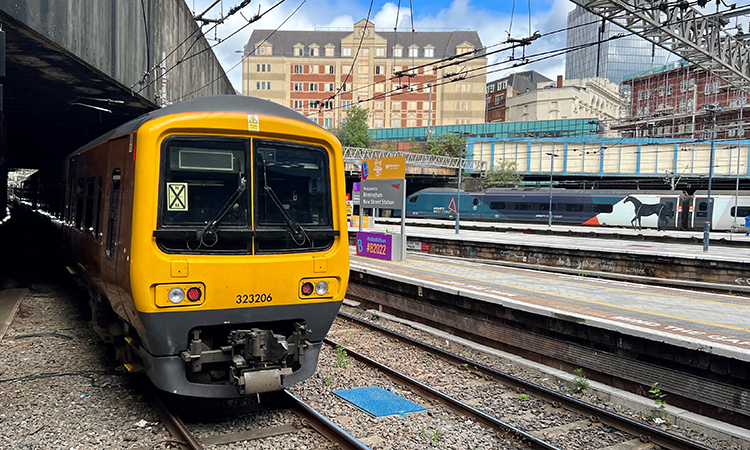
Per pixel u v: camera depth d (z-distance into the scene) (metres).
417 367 8.34
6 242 24.11
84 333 9.70
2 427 5.68
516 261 21.22
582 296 10.70
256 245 5.85
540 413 6.63
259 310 5.86
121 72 14.15
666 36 14.34
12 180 74.19
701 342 6.72
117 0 13.69
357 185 31.00
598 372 7.84
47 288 13.98
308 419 6.01
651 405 6.83
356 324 11.16
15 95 16.58
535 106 86.94
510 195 43.44
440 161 52.88
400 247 16.98
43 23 10.13
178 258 5.47
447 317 10.70
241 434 5.66
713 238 29.12
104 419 5.99
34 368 7.65
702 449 5.45
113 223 6.30
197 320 5.58
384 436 5.75
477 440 5.76
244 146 5.86
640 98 66.81
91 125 23.27
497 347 9.56
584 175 53.97
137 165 5.43
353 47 89.81
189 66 21.19
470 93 89.12
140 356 6.16
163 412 6.05
